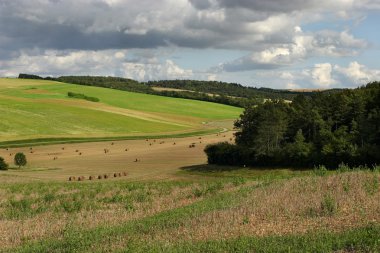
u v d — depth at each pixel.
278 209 18.45
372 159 53.62
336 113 69.12
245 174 57.47
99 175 57.62
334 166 55.94
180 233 15.50
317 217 16.59
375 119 58.59
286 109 74.38
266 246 12.34
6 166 64.69
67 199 30.41
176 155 77.88
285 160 59.09
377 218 15.54
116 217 21.78
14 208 27.27
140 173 60.66
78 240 15.44
